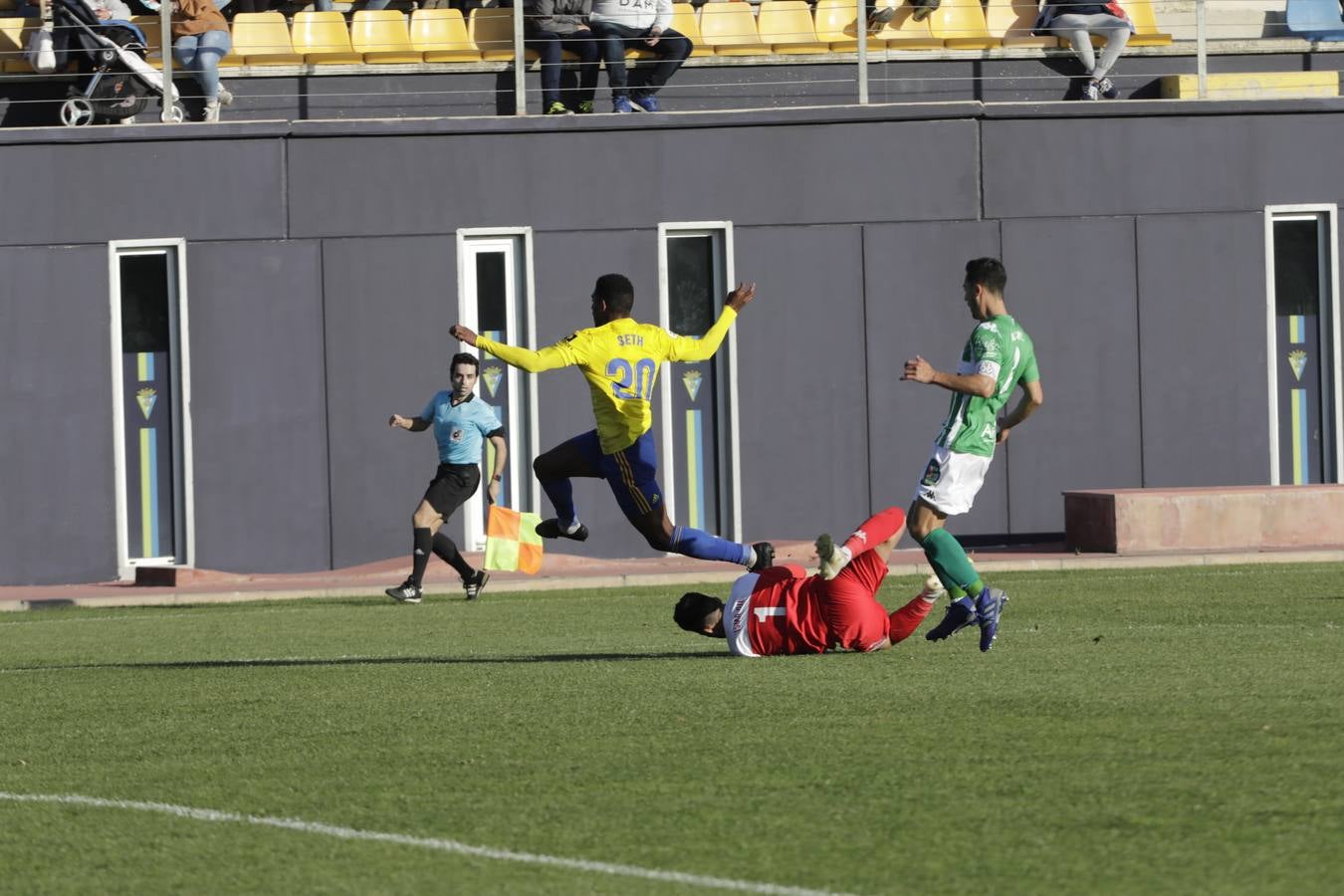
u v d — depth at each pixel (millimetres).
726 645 34344
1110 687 26156
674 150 60031
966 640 32938
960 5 66938
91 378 58438
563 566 56875
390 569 56719
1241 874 15984
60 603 51344
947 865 16547
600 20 60969
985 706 24672
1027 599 42156
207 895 16531
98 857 18109
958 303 60875
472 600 47969
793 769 20922
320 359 59062
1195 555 52750
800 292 60469
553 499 30250
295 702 27906
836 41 65125
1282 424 62688
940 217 60781
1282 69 66812
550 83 61062
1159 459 61531
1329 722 22719
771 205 60312
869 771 20641
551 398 59688
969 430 29734
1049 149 61062
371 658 34312
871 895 15711
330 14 64625
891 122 60625
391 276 59281
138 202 58375
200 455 58656
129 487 59156
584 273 59875
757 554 30641
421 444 59469
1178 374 61594
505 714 25688
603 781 20688
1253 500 54969
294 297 58969
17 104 61656
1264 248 61969
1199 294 61688
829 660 30047
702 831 18156
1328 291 62531
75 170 58188
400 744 23609
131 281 59125
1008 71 65125
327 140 59000
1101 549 55531
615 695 27016
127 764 23047
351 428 59156
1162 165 61531
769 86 63938
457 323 59406
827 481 60500
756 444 60188
